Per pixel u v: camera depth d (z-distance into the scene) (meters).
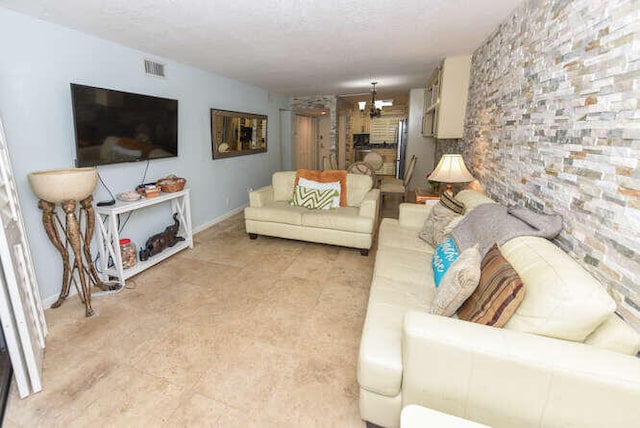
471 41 2.96
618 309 1.18
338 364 1.76
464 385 1.08
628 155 1.13
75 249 2.14
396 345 1.31
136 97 2.82
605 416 0.95
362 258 3.27
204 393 1.56
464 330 1.09
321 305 2.37
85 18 2.22
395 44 3.00
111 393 1.56
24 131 2.16
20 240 1.81
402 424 0.93
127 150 2.80
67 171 2.25
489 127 2.81
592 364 0.95
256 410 1.47
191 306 2.35
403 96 7.05
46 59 2.26
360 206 3.53
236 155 4.99
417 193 3.98
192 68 3.86
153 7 2.06
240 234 4.05
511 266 1.32
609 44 1.24
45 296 2.35
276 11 2.17
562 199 1.59
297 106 7.05
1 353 1.85
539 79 1.86
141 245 3.28
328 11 2.19
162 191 3.16
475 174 3.26
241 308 2.32
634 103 1.10
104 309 2.30
